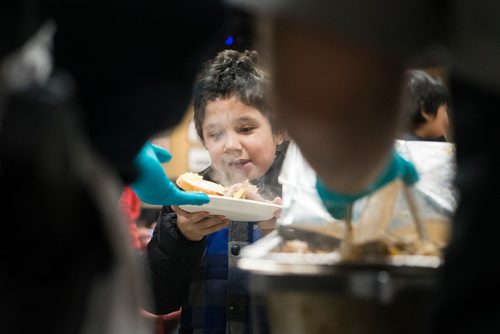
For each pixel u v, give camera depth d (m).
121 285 1.21
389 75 1.17
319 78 1.16
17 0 1.09
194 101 2.26
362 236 1.43
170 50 1.23
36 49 1.11
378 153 1.22
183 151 3.11
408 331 1.18
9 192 1.06
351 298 1.17
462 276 1.05
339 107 1.17
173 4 1.20
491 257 1.04
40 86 1.08
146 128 1.26
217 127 2.22
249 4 1.18
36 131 1.06
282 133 2.23
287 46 1.16
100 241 1.14
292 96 1.18
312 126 1.19
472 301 1.05
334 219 1.55
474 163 1.09
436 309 1.07
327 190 1.45
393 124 1.21
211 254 2.14
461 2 1.09
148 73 1.22
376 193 1.48
